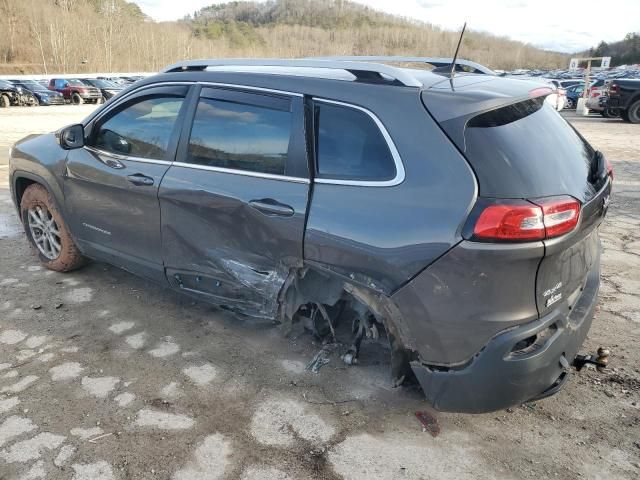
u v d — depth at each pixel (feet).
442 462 7.95
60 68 255.09
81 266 14.49
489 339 7.41
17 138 42.65
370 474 7.71
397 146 7.94
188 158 10.59
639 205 22.21
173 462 7.89
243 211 9.50
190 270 10.84
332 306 9.84
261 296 9.93
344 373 10.03
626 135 45.37
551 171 7.68
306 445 8.26
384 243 7.80
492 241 7.04
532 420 8.86
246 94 9.84
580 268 8.48
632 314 12.39
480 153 7.38
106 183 11.88
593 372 10.14
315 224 8.53
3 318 11.99
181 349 10.85
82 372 10.03
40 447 8.13
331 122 8.72
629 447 8.23
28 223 14.76
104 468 7.75
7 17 272.72
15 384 9.65
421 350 7.94
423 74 9.20
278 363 10.37
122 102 12.03
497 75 10.37
